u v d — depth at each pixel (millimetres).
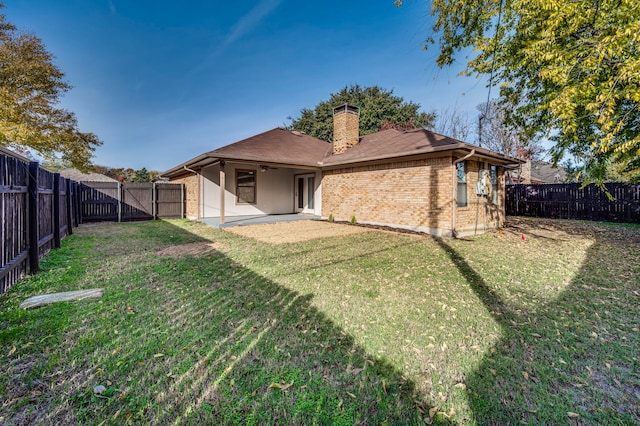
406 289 3961
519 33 6641
